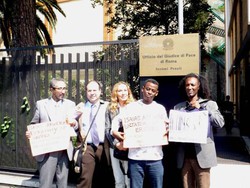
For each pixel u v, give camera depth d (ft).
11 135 20.25
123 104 14.28
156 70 15.58
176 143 12.85
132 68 17.47
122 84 14.39
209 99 12.66
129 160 12.87
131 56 17.52
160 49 15.56
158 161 12.71
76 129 15.03
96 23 83.41
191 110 12.33
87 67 18.42
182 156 12.51
